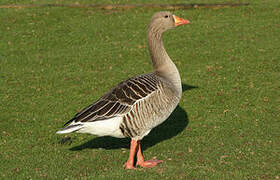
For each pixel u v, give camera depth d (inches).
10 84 571.8
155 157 367.2
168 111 338.6
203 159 350.0
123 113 320.5
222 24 796.6
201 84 542.3
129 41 730.8
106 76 589.3
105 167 348.2
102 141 411.5
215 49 669.3
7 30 794.8
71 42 737.6
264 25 776.9
